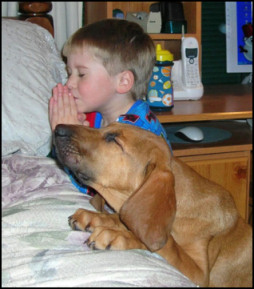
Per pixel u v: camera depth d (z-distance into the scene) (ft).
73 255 3.32
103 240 3.67
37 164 5.06
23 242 3.57
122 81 5.45
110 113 5.69
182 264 4.20
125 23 5.65
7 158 5.18
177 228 4.60
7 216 3.92
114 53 5.30
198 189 4.75
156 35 7.65
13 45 5.76
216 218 4.77
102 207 4.67
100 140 4.37
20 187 4.65
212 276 4.93
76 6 8.45
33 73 5.69
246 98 7.86
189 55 7.75
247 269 5.10
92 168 4.33
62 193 4.59
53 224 3.94
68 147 4.25
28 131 5.35
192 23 8.14
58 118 5.40
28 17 6.90
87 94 5.38
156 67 6.64
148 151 4.31
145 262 3.44
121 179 4.33
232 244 5.02
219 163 6.56
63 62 6.33
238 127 7.75
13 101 5.40
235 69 9.44
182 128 7.21
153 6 8.53
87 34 5.34
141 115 5.22
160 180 4.00
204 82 9.69
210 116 6.43
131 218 3.89
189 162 6.47
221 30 9.59
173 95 7.47
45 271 3.15
